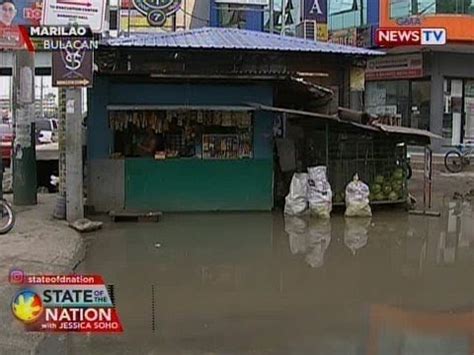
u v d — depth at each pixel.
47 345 5.96
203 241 10.73
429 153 14.68
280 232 11.55
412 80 28.53
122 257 9.57
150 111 13.40
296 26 22.48
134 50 13.20
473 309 7.25
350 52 15.08
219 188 13.64
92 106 13.21
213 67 14.01
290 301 7.47
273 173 13.90
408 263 9.38
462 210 14.38
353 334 6.37
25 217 12.38
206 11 24.52
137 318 6.80
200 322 6.69
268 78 13.34
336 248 10.31
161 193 13.45
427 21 26.22
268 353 5.85
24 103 13.94
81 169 12.05
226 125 13.65
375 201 14.16
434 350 5.98
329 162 13.95
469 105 28.48
